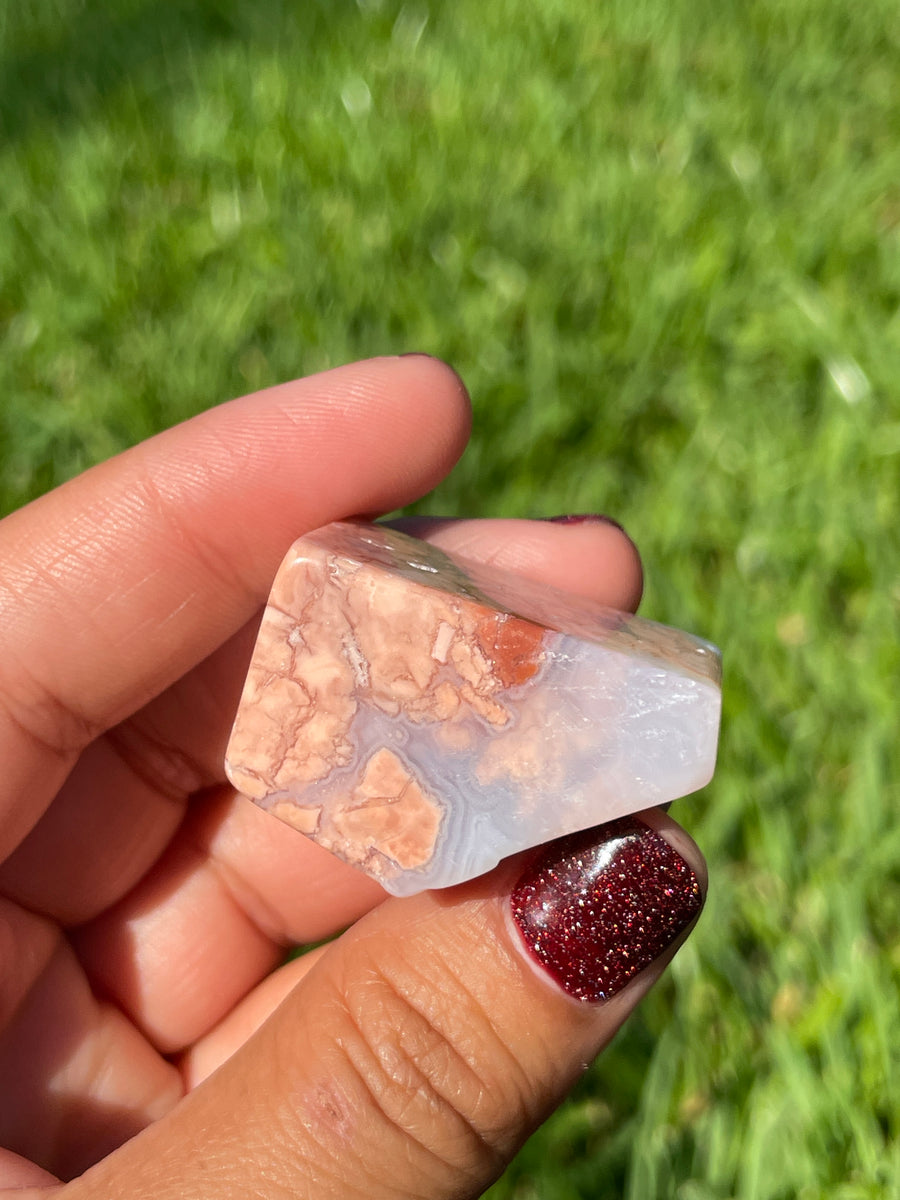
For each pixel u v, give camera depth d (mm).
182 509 108
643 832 81
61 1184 83
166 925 124
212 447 108
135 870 123
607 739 78
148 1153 79
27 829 110
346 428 110
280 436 110
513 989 80
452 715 79
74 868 118
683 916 81
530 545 123
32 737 108
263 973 129
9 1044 111
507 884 83
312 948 135
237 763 81
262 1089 80
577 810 78
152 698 115
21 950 112
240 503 108
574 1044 82
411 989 81
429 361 115
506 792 79
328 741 80
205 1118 80
